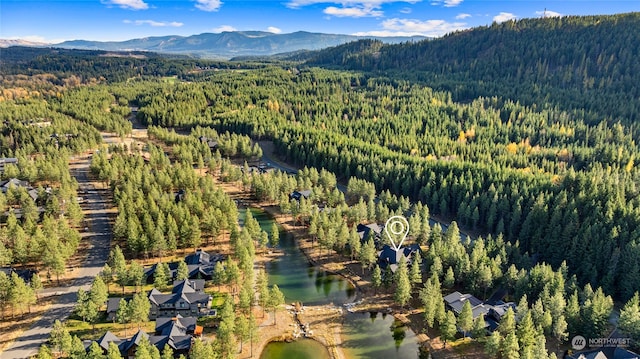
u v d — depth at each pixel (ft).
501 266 387.96
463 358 304.30
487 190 553.23
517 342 285.43
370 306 368.48
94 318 318.45
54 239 397.80
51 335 280.31
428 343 321.52
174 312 337.72
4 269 371.56
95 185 640.17
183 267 379.55
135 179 570.46
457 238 429.79
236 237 446.60
